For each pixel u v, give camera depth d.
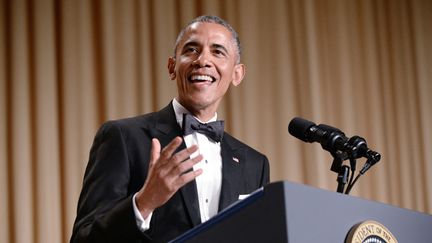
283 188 2.09
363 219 2.37
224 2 8.27
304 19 8.51
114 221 2.90
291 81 8.32
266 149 8.08
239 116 8.05
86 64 7.65
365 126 8.53
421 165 8.62
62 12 7.71
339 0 8.70
